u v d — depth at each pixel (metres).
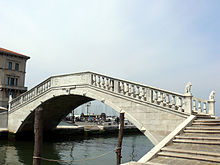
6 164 13.20
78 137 28.33
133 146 22.73
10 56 44.69
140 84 12.80
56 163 13.88
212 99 13.33
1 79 42.91
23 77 46.88
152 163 6.31
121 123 10.22
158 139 11.82
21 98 21.03
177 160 6.77
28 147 18.70
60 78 17.45
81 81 15.97
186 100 11.27
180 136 8.91
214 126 9.71
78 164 13.73
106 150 18.69
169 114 11.64
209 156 6.73
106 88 14.45
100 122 42.81
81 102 20.67
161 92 12.09
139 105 12.70
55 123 24.69
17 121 21.17
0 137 21.20
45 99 18.45
